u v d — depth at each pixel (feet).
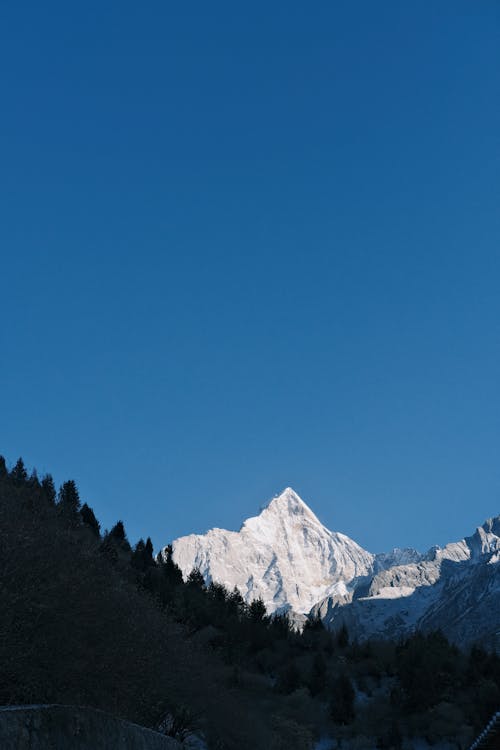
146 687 141.69
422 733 356.18
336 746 336.90
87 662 108.58
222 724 214.90
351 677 422.41
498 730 104.42
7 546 104.37
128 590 176.24
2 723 67.46
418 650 424.46
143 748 107.34
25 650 96.58
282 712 332.60
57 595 106.63
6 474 225.56
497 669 412.16
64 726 80.02
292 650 452.76
